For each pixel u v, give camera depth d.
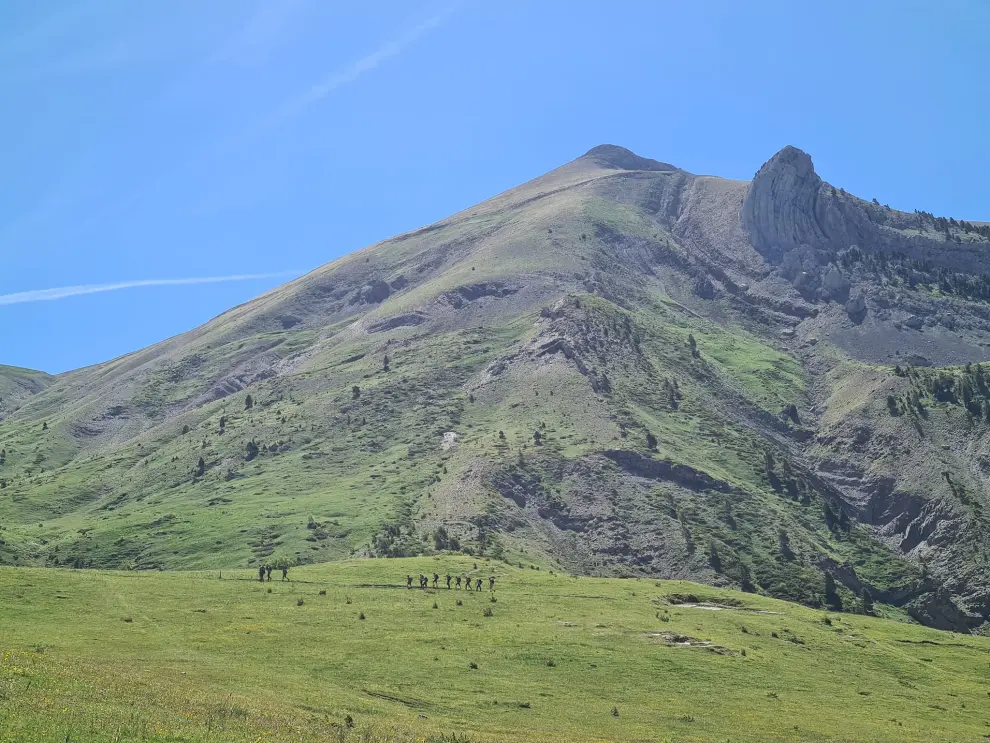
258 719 52.41
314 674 78.44
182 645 82.69
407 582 131.12
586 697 83.12
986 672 121.75
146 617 93.81
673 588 145.62
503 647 96.00
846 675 106.88
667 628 112.31
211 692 61.25
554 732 70.12
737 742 74.38
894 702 98.00
